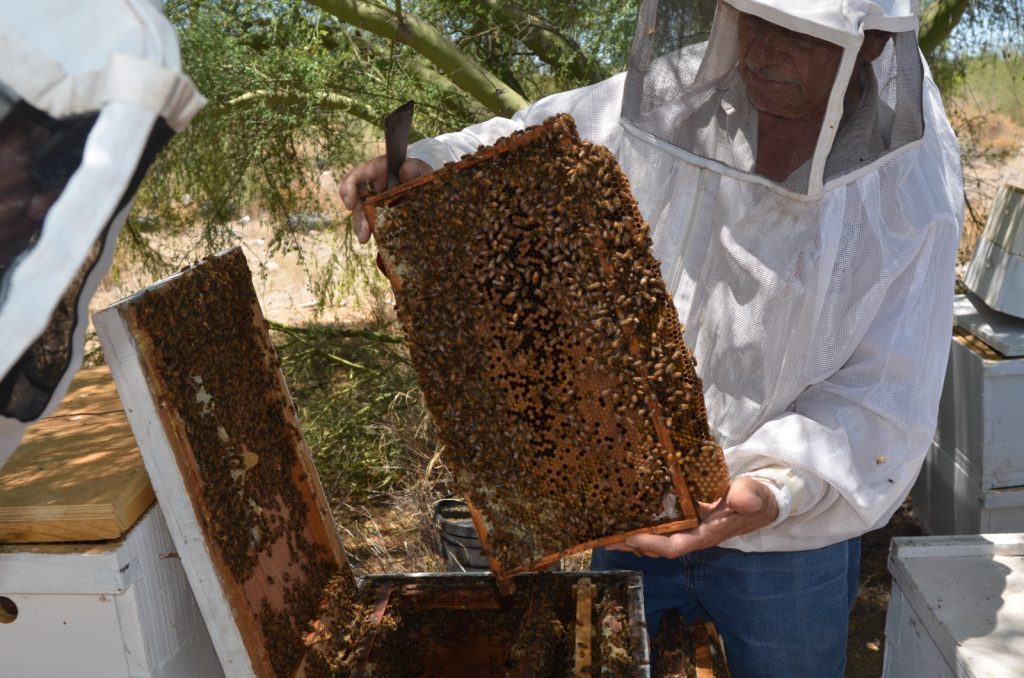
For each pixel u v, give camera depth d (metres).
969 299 3.59
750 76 1.73
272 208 4.71
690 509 1.66
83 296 1.05
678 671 1.89
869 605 3.36
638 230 1.60
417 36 3.72
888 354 1.95
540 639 1.77
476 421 1.71
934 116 2.12
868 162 1.77
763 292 1.97
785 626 2.14
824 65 1.65
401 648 1.92
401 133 1.78
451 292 1.67
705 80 1.79
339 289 5.35
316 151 4.65
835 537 2.05
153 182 4.24
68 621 1.46
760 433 1.97
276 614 1.62
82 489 1.45
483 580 1.98
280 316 6.11
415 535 3.73
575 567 3.40
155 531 1.52
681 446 1.66
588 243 1.60
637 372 1.61
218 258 1.75
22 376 1.05
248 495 1.62
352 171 1.95
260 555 1.64
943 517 3.60
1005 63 4.52
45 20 0.91
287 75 3.86
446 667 2.04
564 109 2.31
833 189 1.81
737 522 1.76
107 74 0.92
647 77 1.86
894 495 1.97
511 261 1.64
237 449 1.60
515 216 1.62
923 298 1.99
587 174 1.58
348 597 1.88
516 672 1.76
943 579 2.10
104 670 1.48
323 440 4.18
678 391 1.62
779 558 2.11
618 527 1.71
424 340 1.69
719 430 2.11
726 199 1.99
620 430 1.65
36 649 1.47
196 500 1.44
